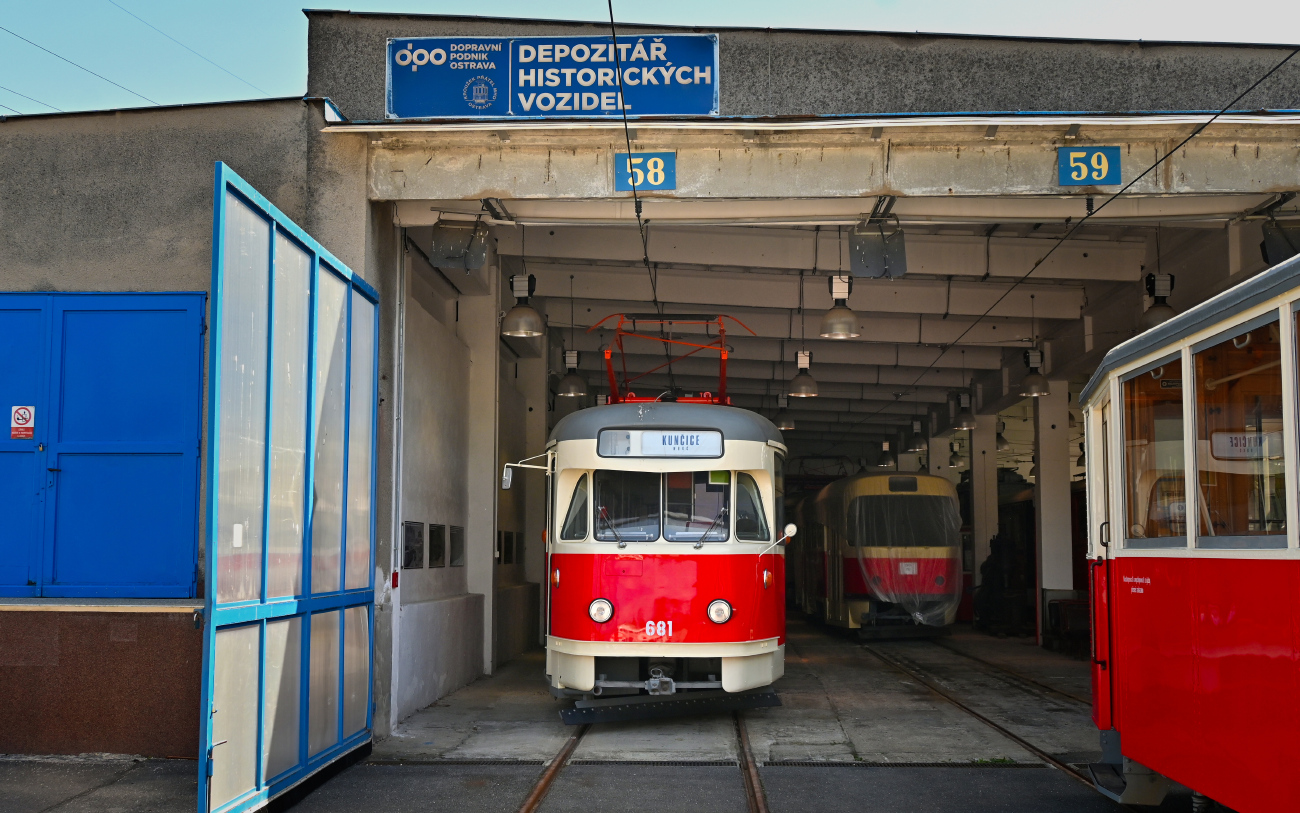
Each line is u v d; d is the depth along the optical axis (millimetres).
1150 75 10430
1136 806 7234
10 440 8648
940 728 10617
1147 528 6316
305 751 7465
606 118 9375
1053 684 14391
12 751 8047
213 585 5977
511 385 17672
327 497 8102
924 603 20953
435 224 10250
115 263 9016
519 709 11742
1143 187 9594
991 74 10391
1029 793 7730
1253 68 10445
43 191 9109
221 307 6137
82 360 8781
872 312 18453
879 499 21469
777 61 10312
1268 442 4789
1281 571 4641
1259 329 4883
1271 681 4707
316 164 9594
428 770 8453
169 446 8633
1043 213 10125
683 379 24797
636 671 11070
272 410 6906
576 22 10195
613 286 16938
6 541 8531
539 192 9688
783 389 25359
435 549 12969
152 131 9258
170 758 7992
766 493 11117
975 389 24594
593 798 7609
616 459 10797
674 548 10547
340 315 8516
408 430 11609
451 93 9656
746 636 10500
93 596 8477
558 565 10844
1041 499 20328
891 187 9602
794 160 9672
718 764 8836
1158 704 6055
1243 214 10141
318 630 7840
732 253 15133
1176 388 5859
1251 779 4902
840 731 10430
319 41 10328
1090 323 17422
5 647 8109
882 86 10367
